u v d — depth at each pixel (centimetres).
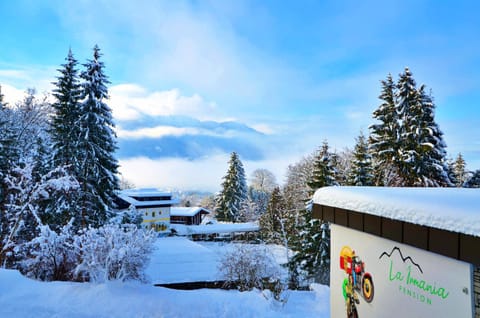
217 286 1399
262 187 5488
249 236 2792
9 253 1170
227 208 4416
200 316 644
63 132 1552
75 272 891
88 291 716
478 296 176
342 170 2517
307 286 1382
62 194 1435
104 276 852
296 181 3647
